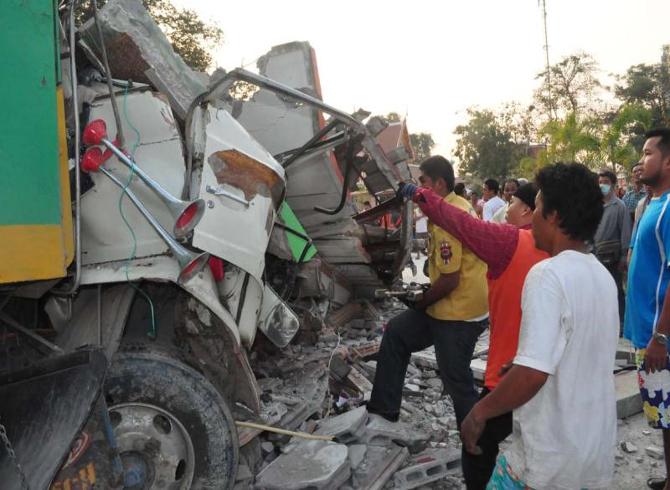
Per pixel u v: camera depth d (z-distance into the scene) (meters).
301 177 5.19
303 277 5.16
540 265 1.87
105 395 2.59
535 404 1.86
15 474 2.20
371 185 5.86
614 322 1.90
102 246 2.80
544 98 42.88
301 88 5.29
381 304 7.32
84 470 2.30
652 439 4.10
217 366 3.07
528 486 1.88
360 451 3.48
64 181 2.46
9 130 2.20
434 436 3.96
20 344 2.89
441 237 3.39
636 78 50.66
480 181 47.44
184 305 3.01
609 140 17.19
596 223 1.93
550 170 1.98
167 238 2.61
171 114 2.98
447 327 3.54
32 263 2.26
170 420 2.68
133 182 2.81
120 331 2.78
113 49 3.20
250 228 3.18
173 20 18.92
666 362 2.97
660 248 3.09
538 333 1.77
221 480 2.74
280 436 3.50
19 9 2.24
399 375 3.92
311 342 5.18
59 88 2.43
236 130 3.35
